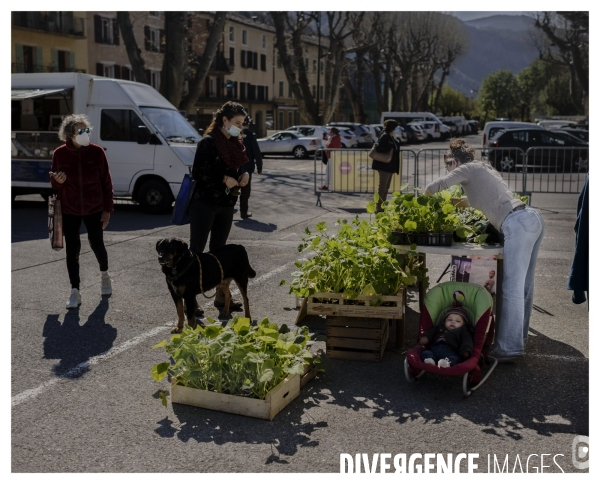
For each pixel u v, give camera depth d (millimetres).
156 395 4832
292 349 4754
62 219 7066
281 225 12312
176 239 5816
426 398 4777
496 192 5492
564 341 5941
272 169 27141
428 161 29234
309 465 3840
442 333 5145
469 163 5660
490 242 5754
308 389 4945
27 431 4285
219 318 6609
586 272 5641
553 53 80688
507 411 4555
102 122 14078
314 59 76625
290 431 4266
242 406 4477
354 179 15922
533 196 17141
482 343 4953
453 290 5273
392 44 65312
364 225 6238
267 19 72188
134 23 48750
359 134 40156
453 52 85250
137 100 14133
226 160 6453
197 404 4617
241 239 10836
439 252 5535
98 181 7168
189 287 5934
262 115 66812
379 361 5500
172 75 27922
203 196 6551
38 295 7566
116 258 9523
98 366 5398
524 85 107875
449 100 116125
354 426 4336
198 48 52219
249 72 64875
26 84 14367
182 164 13734
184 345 4633
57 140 14453
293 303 7137
